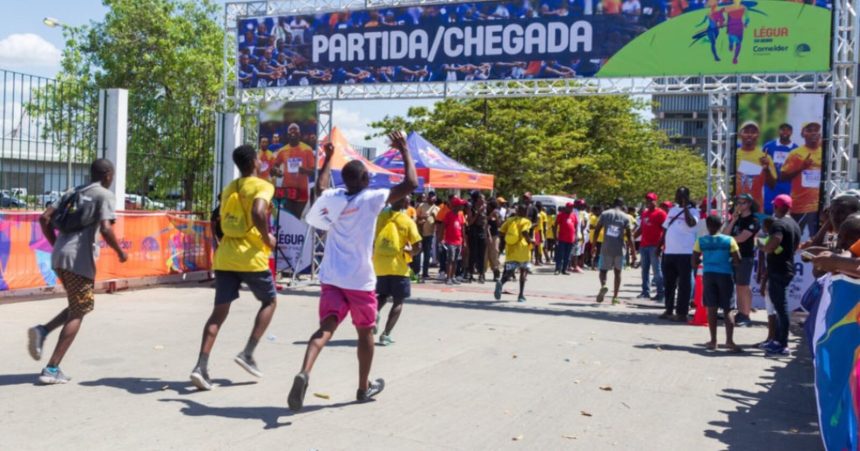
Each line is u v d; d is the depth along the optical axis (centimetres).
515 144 2958
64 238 637
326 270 570
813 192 1175
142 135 1395
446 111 3006
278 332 928
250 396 614
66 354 753
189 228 1413
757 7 1184
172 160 1446
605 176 3684
